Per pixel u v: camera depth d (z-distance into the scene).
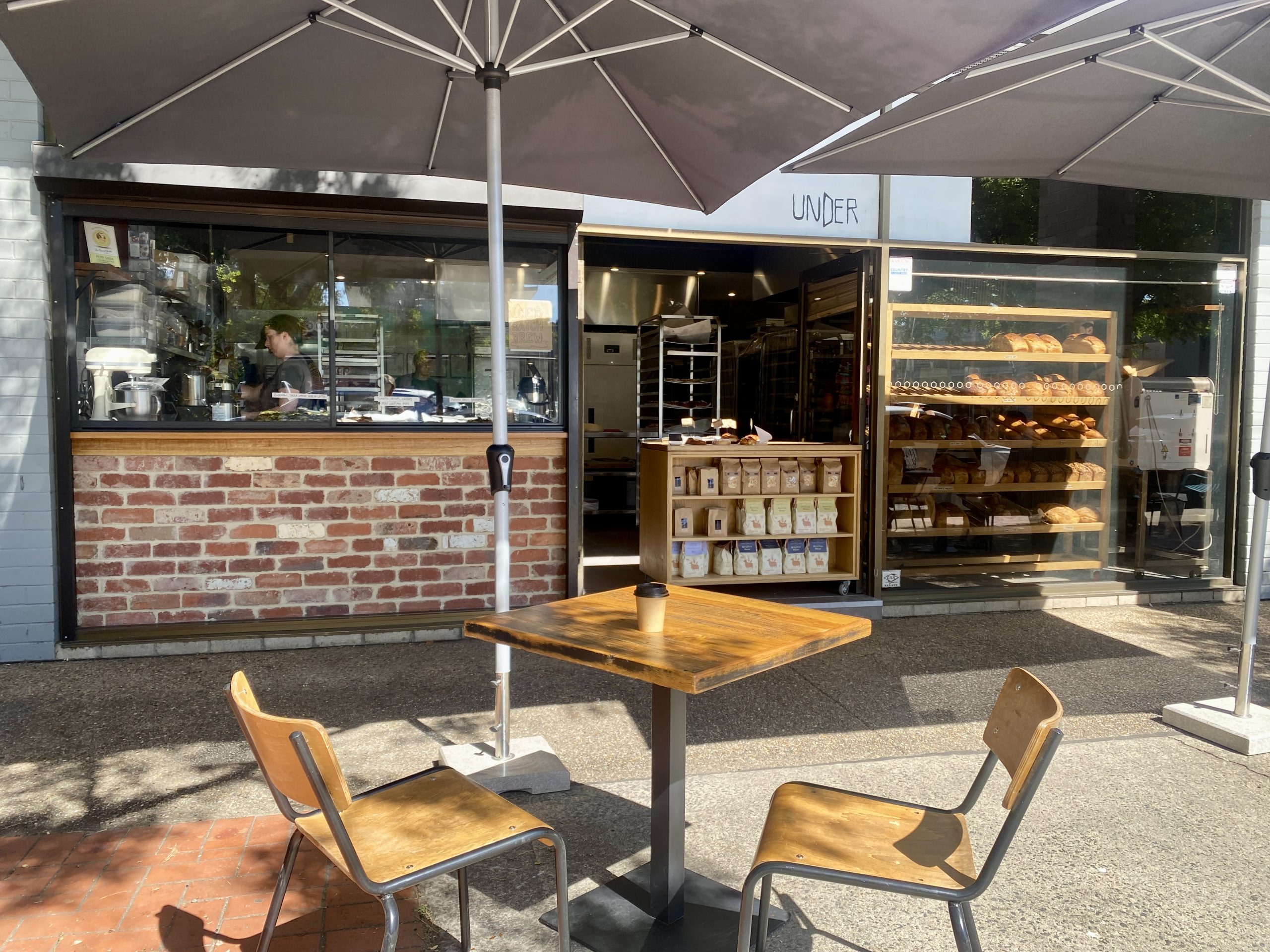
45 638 5.30
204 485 5.52
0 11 2.75
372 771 3.79
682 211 6.23
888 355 6.83
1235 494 7.40
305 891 2.85
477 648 5.69
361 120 3.96
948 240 6.82
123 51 3.17
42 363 5.20
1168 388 7.41
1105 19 3.32
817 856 2.14
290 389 5.69
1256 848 3.20
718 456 6.86
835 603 6.66
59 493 5.29
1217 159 4.38
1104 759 4.01
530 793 3.63
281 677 5.04
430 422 5.92
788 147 3.91
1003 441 7.17
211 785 3.64
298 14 3.19
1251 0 3.04
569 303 6.02
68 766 3.82
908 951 2.59
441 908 2.79
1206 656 5.68
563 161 4.39
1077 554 7.39
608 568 8.13
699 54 3.45
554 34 3.27
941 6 2.59
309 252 5.69
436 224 5.80
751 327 10.54
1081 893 2.89
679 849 2.73
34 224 5.16
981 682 5.14
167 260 5.48
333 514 5.72
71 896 2.80
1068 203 7.03
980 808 3.50
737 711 4.64
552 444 6.06
